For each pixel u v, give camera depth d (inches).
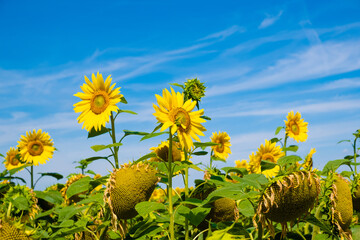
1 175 95.5
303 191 45.8
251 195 46.5
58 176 97.5
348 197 55.7
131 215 53.4
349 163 62.1
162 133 50.8
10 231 48.8
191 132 53.9
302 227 64.0
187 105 54.1
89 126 67.8
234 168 58.1
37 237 50.3
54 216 73.7
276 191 45.8
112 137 66.5
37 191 74.0
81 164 97.9
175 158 77.8
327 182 55.9
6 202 64.8
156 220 55.5
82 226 55.0
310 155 61.6
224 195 47.7
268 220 47.0
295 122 103.3
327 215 55.6
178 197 60.5
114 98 69.2
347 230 56.6
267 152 88.0
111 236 57.3
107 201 51.2
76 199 83.8
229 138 90.5
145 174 53.2
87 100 70.0
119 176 52.7
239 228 52.7
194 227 60.4
